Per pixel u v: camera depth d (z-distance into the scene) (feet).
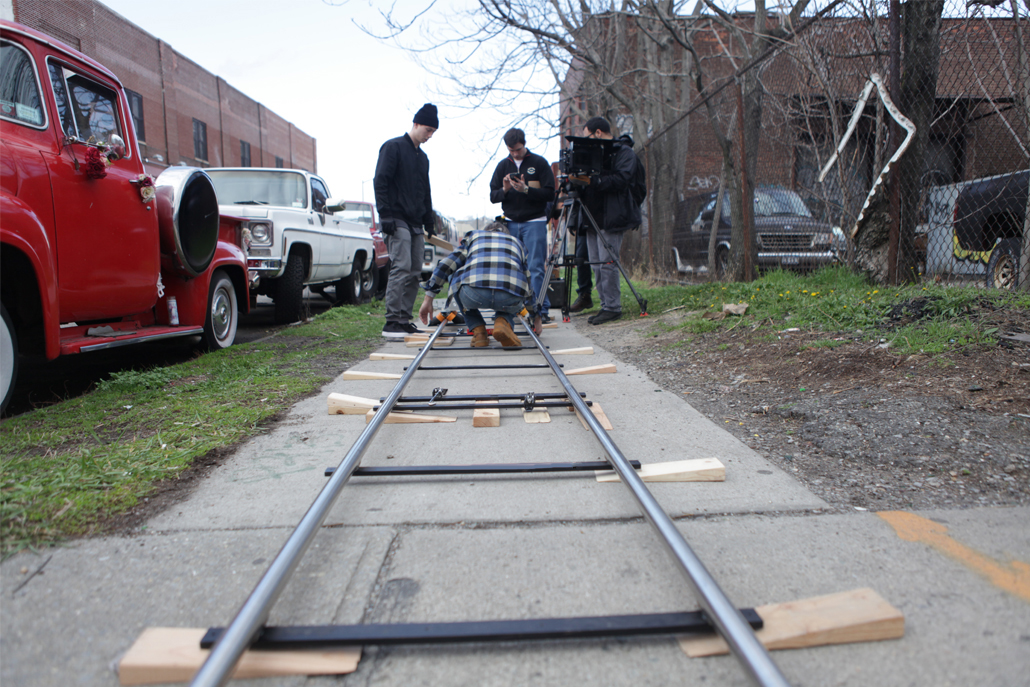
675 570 5.55
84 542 6.18
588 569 5.58
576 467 7.50
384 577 5.49
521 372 14.35
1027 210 15.52
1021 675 4.12
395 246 19.38
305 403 11.80
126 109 14.17
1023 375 9.93
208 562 5.79
